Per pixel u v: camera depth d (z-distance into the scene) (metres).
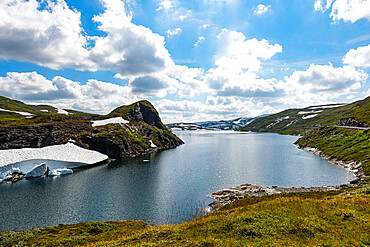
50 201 52.16
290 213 21.52
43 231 31.98
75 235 29.70
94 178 73.88
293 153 127.62
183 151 147.88
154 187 62.78
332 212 21.14
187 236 19.56
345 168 82.38
